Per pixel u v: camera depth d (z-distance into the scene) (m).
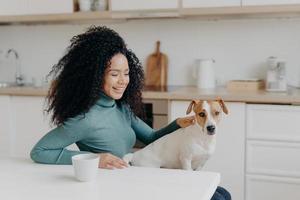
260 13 2.92
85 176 1.14
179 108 2.77
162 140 1.49
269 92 2.78
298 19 3.06
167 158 1.47
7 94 3.18
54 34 3.59
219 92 2.80
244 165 2.68
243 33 3.19
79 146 1.52
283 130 2.59
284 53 3.11
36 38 3.64
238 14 3.01
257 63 3.18
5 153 3.25
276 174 2.63
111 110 1.49
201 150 1.42
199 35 3.29
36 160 1.37
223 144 2.69
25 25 3.66
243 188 2.69
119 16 3.08
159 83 3.36
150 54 3.41
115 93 1.43
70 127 1.38
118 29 3.46
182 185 1.12
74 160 1.15
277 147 2.62
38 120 3.13
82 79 1.39
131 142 1.61
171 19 3.33
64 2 3.17
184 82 3.36
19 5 3.28
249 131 2.65
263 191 2.67
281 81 2.88
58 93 1.42
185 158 1.44
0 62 3.75
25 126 3.17
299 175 2.59
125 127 1.56
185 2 2.92
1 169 1.30
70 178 1.19
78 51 1.42
